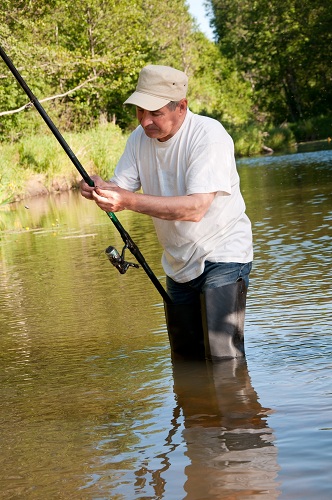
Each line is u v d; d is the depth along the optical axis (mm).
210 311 4371
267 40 53156
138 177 4477
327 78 52719
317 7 51781
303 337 4719
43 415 3789
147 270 4488
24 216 16453
